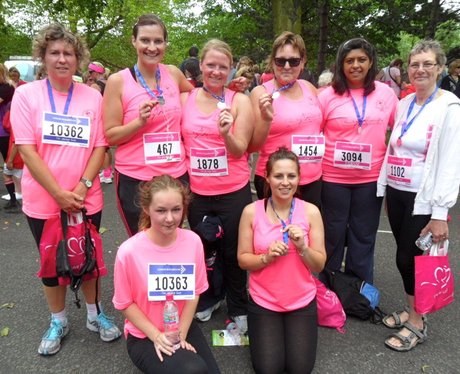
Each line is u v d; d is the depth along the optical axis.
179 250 2.46
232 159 2.93
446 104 2.71
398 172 2.93
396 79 10.22
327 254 3.46
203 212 3.03
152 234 2.43
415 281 2.81
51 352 2.82
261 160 3.25
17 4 20.70
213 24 21.19
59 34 2.54
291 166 2.69
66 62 2.56
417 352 2.91
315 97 3.21
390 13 15.30
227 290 3.24
